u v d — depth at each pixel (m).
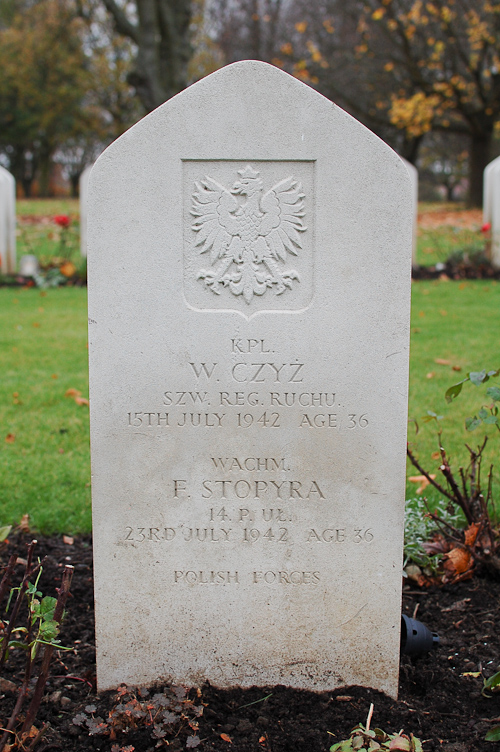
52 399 6.29
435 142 40.34
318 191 2.78
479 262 12.62
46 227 18.78
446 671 3.08
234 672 3.02
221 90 2.72
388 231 2.79
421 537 3.97
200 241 2.81
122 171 2.75
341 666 3.01
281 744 2.66
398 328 2.84
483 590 3.71
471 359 7.18
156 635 2.99
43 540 4.23
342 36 28.38
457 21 23.09
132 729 2.68
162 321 2.84
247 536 2.94
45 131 42.84
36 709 2.45
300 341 2.85
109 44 37.44
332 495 2.92
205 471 2.91
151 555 2.95
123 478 2.90
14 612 2.47
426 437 5.32
